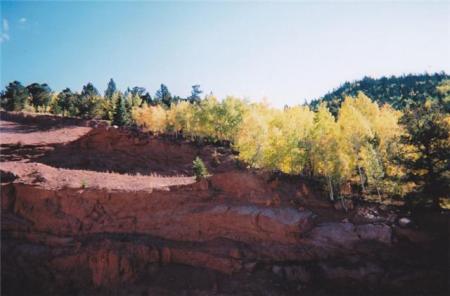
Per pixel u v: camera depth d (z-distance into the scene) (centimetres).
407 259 2180
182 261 2405
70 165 3828
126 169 3950
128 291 2172
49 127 5716
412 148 2586
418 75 13938
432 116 2494
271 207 2623
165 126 5509
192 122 5078
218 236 2539
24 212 2531
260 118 3538
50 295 2133
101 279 2217
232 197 2738
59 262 2256
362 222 2441
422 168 2412
